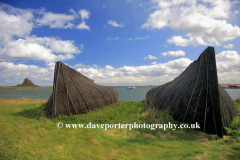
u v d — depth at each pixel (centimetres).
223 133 893
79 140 783
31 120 1104
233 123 925
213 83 938
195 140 810
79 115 1278
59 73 1323
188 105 1041
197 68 1115
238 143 724
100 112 1414
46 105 1541
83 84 1547
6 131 856
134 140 790
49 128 952
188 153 633
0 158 584
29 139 767
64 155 632
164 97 1444
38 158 595
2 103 2103
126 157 619
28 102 2297
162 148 698
